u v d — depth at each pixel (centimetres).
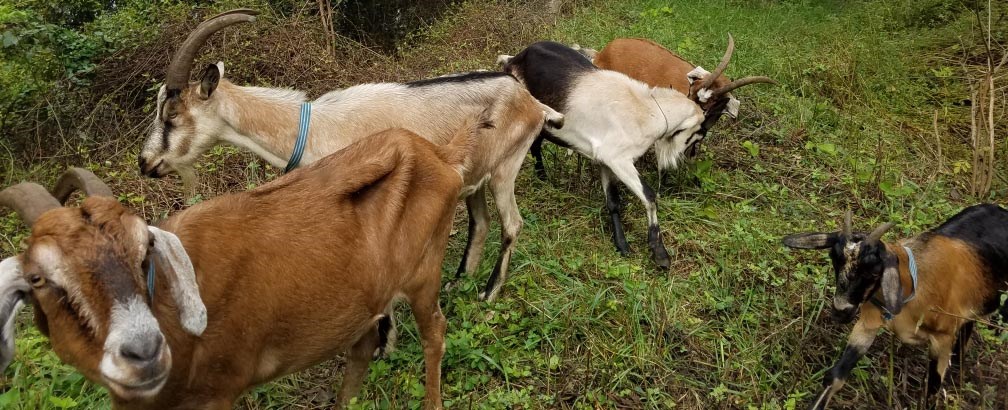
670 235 544
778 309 447
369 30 1241
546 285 479
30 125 623
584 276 492
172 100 421
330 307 297
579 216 567
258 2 752
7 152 599
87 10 832
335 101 445
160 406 263
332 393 385
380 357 409
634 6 1034
